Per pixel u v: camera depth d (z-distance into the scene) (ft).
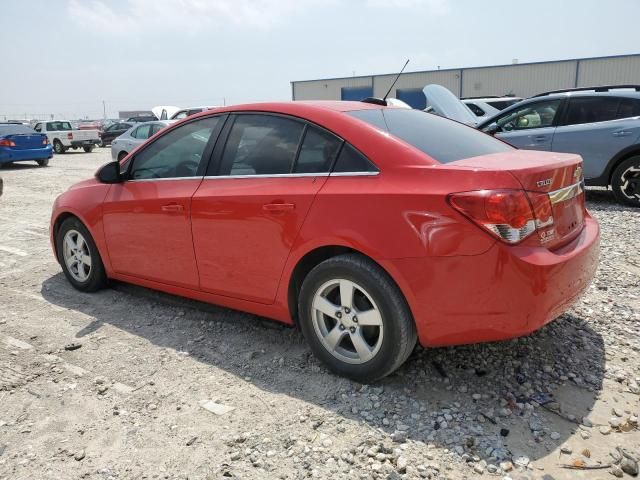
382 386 10.16
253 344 12.17
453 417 9.20
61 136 82.33
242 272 11.45
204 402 9.89
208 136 12.42
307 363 11.19
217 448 8.61
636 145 25.98
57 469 8.21
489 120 31.07
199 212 11.90
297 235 10.30
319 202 10.02
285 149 11.03
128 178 14.06
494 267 8.55
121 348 12.16
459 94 135.03
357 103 12.05
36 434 9.08
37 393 10.32
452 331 9.10
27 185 42.68
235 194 11.28
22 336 12.87
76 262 15.76
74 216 15.42
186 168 12.69
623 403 9.53
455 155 10.18
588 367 10.75
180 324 13.38
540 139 28.71
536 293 8.57
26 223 26.35
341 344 10.59
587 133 27.25
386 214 9.27
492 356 11.15
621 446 8.42
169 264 12.97
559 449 8.38
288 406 9.68
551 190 9.24
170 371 11.07
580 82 120.88
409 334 9.54
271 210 10.64
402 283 9.18
